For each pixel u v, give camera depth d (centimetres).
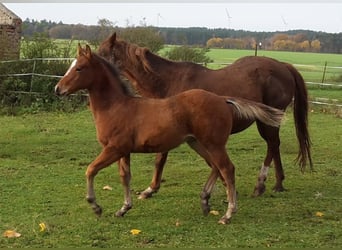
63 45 1698
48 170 855
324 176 848
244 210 659
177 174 847
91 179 603
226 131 595
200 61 1975
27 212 634
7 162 904
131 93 626
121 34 1944
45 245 527
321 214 638
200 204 682
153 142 590
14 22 1714
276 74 739
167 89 724
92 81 606
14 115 1405
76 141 1093
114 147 598
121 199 699
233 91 713
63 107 1480
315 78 2569
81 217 618
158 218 621
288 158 980
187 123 589
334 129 1285
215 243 540
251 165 923
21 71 1533
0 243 529
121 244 534
